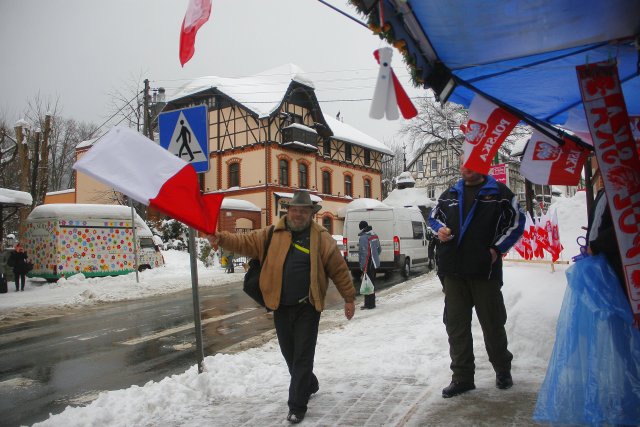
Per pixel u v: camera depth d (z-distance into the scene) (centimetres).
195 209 377
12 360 713
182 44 319
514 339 521
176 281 1788
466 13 276
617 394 300
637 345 306
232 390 471
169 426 390
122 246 1992
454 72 361
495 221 407
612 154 303
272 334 831
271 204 3359
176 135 548
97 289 1596
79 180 4162
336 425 364
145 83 2652
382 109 251
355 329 771
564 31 301
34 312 1227
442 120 2797
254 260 414
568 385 313
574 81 381
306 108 3753
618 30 303
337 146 4134
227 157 3566
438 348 575
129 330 923
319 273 396
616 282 320
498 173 1149
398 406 396
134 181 355
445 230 411
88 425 396
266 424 379
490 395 403
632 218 300
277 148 3434
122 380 594
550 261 718
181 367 644
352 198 4234
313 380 433
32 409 498
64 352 757
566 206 1182
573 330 320
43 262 1834
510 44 316
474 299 416
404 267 1658
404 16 270
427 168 5178
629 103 441
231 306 1187
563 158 449
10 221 3894
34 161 2570
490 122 391
